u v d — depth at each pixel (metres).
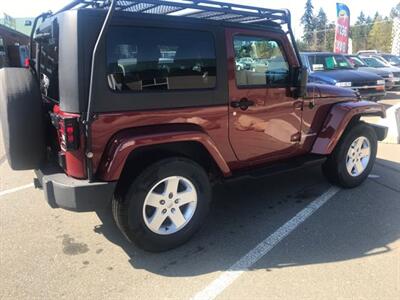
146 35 3.28
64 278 3.17
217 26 3.68
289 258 3.44
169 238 3.51
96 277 3.19
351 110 4.70
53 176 3.30
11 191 5.09
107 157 3.17
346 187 5.04
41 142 3.38
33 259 3.45
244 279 3.14
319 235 3.84
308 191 4.98
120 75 3.17
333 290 2.98
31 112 3.29
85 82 3.04
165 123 3.45
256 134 4.11
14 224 4.12
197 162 3.79
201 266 3.34
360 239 3.76
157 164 3.31
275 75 4.18
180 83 3.49
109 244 3.71
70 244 3.71
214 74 3.68
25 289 3.03
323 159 4.65
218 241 3.76
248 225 4.08
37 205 4.61
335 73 11.05
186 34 3.49
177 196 3.50
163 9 3.54
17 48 22.56
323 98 4.68
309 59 11.50
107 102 3.13
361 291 2.96
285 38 4.20
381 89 11.13
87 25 3.00
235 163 4.09
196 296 2.94
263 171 4.21
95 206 3.15
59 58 3.12
